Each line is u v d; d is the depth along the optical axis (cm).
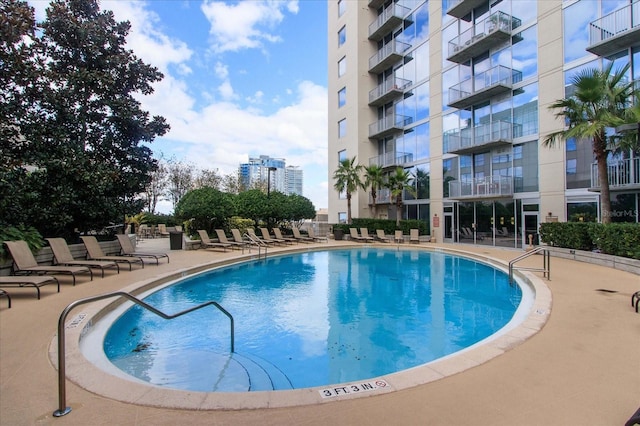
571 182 1384
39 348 388
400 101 2386
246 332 571
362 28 2597
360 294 838
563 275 856
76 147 1051
